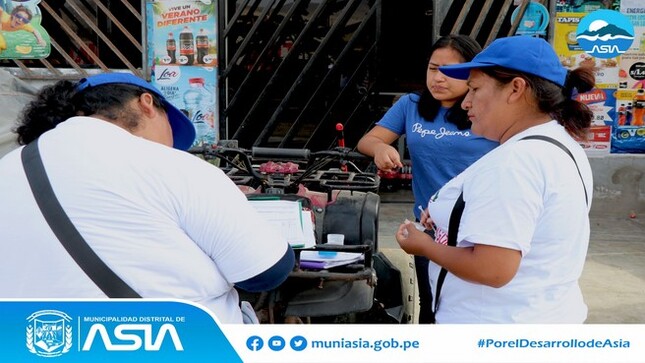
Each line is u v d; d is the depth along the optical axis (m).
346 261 2.03
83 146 1.39
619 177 5.99
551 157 1.52
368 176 2.61
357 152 2.59
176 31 5.64
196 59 5.69
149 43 5.66
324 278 1.95
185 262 1.40
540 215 1.53
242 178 2.64
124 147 1.41
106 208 1.35
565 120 1.60
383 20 6.88
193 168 1.43
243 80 6.29
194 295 1.43
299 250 1.95
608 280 4.39
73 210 1.34
